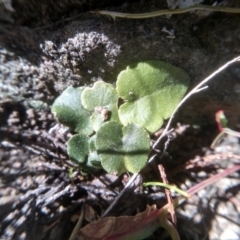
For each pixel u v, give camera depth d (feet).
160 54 0.23
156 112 0.25
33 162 0.27
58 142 0.28
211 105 0.26
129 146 0.24
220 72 0.24
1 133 0.27
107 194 0.26
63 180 0.26
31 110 0.29
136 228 0.24
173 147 0.27
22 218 0.24
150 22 0.22
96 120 0.25
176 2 0.22
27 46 0.26
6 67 0.27
